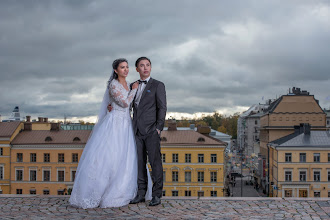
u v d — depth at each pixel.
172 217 6.63
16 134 53.75
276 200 8.03
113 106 7.85
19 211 7.06
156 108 7.77
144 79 7.85
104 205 7.31
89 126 69.62
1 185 52.16
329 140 47.94
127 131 7.83
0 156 52.25
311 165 46.66
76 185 7.41
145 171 7.86
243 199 8.14
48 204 7.64
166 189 49.56
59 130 55.03
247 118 120.56
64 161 51.66
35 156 52.12
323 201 7.88
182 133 52.03
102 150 7.50
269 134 64.81
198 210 7.17
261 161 69.69
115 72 7.85
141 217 6.62
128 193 7.54
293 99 65.00
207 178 49.28
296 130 52.59
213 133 88.06
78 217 6.61
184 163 49.50
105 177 7.36
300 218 6.59
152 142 7.63
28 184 51.94
